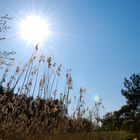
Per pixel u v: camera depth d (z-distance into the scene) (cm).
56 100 1122
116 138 2173
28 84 976
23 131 969
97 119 1485
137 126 5728
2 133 894
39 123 1045
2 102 891
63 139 1162
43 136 1057
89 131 1456
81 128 1321
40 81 1048
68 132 1259
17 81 911
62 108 1159
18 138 936
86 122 1475
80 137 1296
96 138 1520
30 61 952
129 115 6241
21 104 965
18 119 948
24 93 970
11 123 912
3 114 903
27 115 989
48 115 1088
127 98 6581
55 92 1091
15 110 923
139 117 6147
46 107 1062
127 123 5944
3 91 895
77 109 1302
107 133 1939
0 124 895
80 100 1305
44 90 1061
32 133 1011
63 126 1177
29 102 988
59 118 1159
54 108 1084
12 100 918
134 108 6356
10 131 912
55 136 1117
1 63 859
